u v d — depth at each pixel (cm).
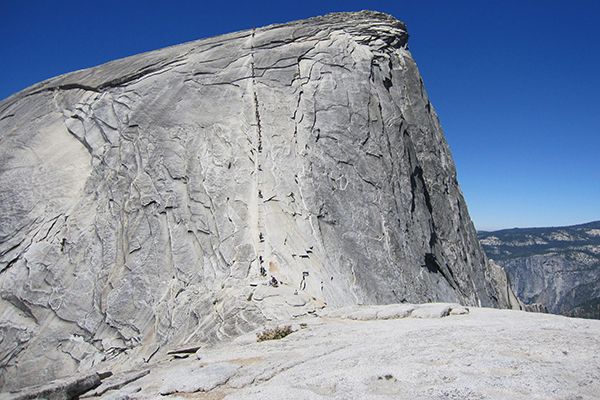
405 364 628
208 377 680
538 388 491
